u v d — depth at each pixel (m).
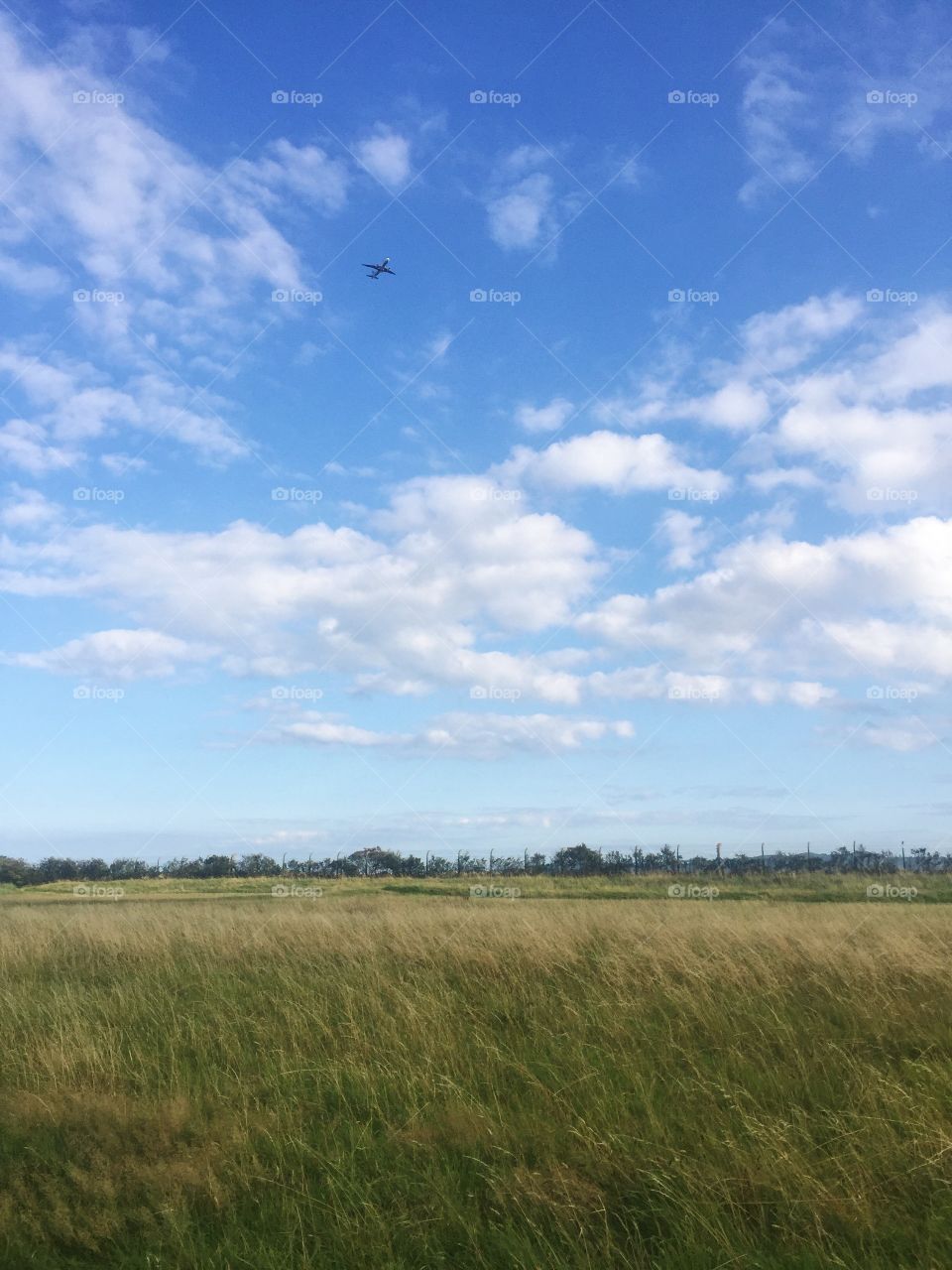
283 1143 6.04
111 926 15.84
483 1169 5.59
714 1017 8.38
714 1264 4.47
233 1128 6.18
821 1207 4.82
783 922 13.91
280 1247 4.79
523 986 10.06
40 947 14.02
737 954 11.09
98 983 11.41
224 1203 5.29
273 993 10.09
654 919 15.31
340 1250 4.71
